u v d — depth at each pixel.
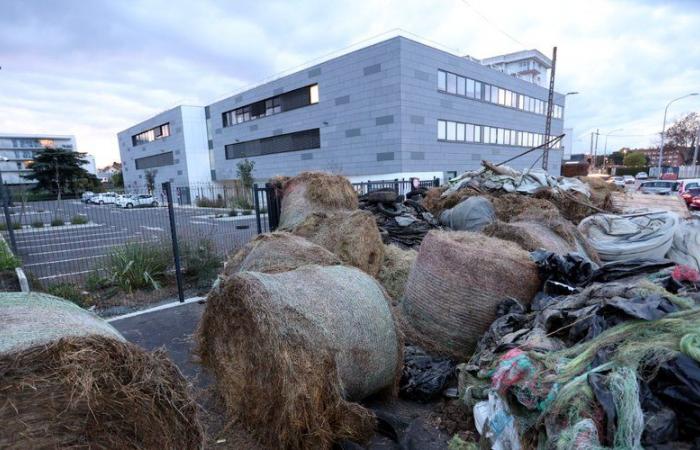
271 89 25.84
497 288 3.05
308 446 2.14
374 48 19.81
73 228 11.96
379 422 2.47
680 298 2.08
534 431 1.81
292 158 25.70
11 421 1.25
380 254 4.76
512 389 1.94
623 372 1.68
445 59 21.58
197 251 6.29
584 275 2.93
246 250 4.32
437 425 2.51
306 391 2.09
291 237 3.95
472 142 24.55
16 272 6.01
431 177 21.55
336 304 2.43
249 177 24.94
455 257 3.16
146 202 13.95
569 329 2.28
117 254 6.14
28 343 1.42
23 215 11.16
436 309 3.23
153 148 37.75
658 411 1.58
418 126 20.41
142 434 1.51
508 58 49.03
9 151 70.81
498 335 2.65
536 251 3.35
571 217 6.76
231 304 2.45
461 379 2.53
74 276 6.61
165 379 1.61
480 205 6.09
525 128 29.80
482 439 2.08
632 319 1.97
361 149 21.39
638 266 2.72
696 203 16.81
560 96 34.41
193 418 1.70
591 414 1.61
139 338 3.97
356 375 2.44
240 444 2.37
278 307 2.22
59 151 36.25
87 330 1.72
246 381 2.43
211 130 32.84
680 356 1.63
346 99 21.59
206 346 2.85
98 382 1.40
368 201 6.66
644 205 9.24
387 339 2.61
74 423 1.35
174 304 5.09
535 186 7.27
